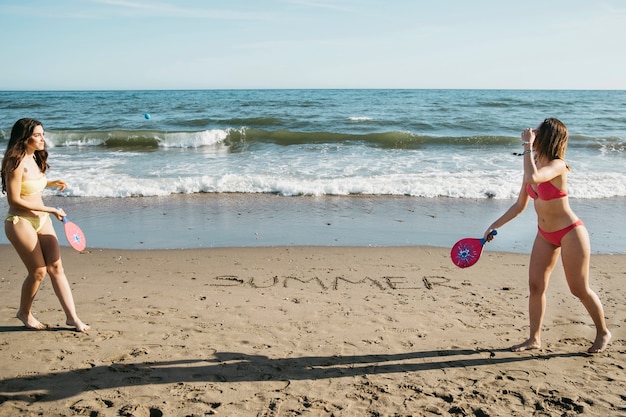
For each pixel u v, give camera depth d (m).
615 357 4.08
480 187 11.22
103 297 5.38
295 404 3.41
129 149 17.50
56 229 8.48
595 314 4.11
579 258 3.90
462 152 16.23
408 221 8.92
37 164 4.38
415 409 3.36
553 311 5.04
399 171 13.02
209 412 3.30
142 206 10.04
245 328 4.61
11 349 4.14
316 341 4.36
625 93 76.50
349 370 3.88
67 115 29.80
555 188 3.85
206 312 4.98
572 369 3.89
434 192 10.96
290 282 5.93
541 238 4.10
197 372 3.81
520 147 17.38
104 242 7.66
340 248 7.32
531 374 3.81
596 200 10.46
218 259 6.80
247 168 13.49
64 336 4.40
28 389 3.56
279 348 4.23
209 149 17.25
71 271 6.29
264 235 8.02
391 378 3.76
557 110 32.56
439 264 6.64
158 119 26.55
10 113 31.34
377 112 30.84
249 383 3.67
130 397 3.47
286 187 11.26
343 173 12.79
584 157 15.25
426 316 4.93
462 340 4.40
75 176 12.45
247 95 68.00
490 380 3.73
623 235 8.06
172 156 15.71
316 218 9.11
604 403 3.41
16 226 4.21
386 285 5.85
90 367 3.87
